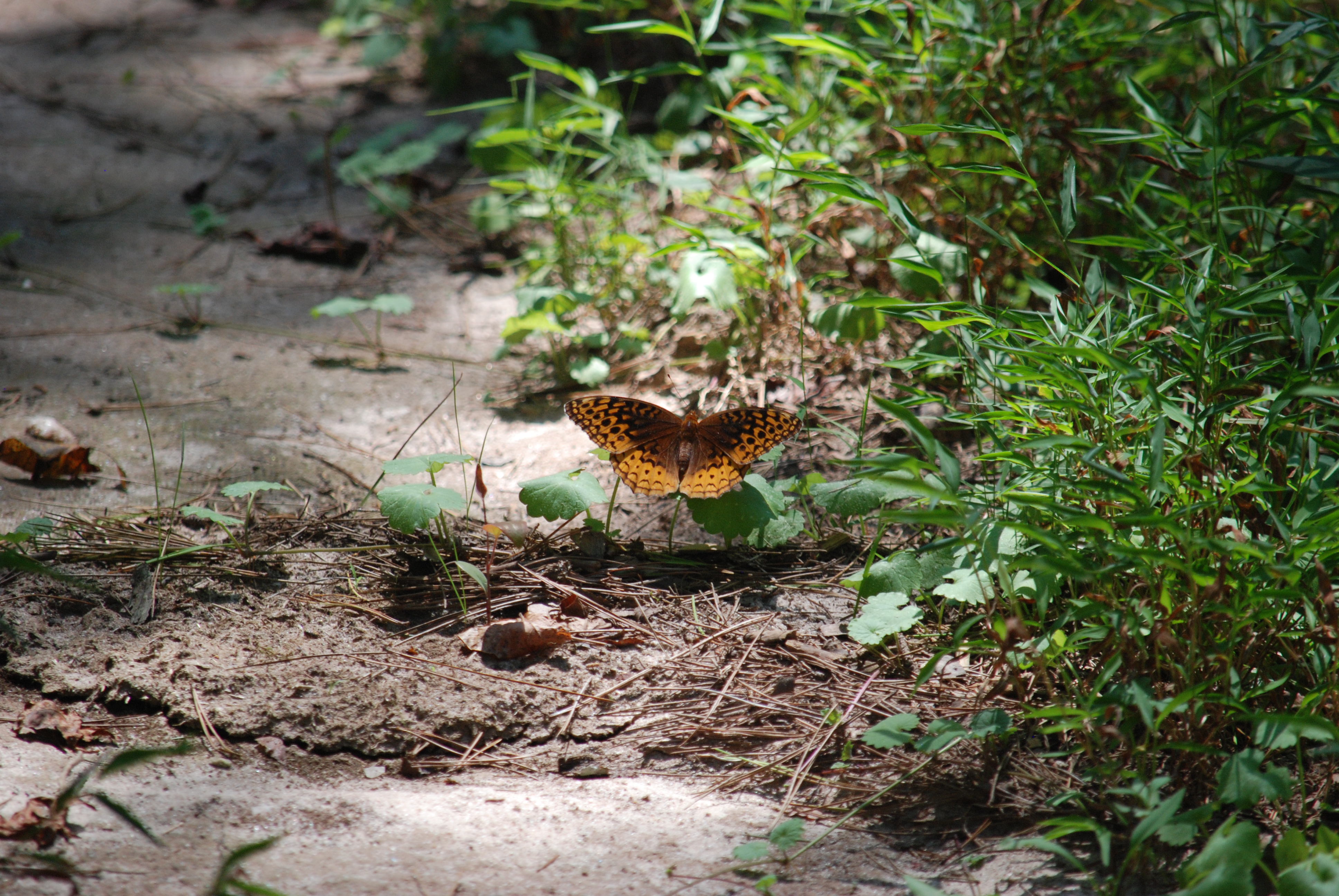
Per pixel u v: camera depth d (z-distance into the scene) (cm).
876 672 356
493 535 360
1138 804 349
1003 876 348
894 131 364
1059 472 356
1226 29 371
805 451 367
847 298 374
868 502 358
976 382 361
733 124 372
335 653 356
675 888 348
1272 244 364
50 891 346
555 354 374
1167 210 370
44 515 362
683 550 362
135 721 353
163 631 356
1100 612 350
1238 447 354
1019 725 353
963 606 358
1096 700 349
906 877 347
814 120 370
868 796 351
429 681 355
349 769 352
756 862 349
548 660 356
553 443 369
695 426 359
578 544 361
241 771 352
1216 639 350
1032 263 369
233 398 371
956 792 351
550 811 351
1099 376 355
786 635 357
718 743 354
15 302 377
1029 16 373
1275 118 359
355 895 347
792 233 373
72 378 371
